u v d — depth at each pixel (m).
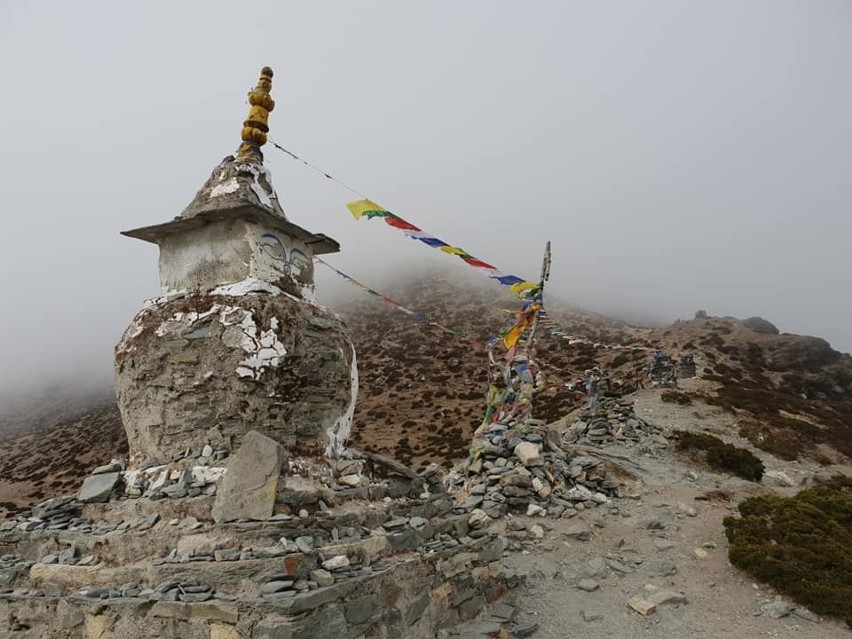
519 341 15.36
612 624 7.82
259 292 6.17
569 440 18.97
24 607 5.15
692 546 10.58
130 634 4.62
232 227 6.43
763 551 9.38
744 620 8.05
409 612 5.66
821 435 24.86
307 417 6.14
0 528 5.95
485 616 7.19
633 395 29.56
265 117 7.23
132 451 6.24
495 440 14.02
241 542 4.90
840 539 9.93
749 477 16.67
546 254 15.16
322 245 7.39
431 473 8.04
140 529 5.20
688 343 48.88
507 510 12.23
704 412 25.73
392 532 6.00
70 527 5.62
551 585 9.04
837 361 43.72
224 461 5.59
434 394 45.41
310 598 4.40
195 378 5.84
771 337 48.88
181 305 6.18
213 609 4.39
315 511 5.48
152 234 6.74
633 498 13.16
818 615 8.19
